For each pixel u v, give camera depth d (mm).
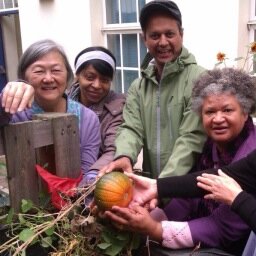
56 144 1621
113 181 1515
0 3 7449
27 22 5953
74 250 1468
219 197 1427
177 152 1919
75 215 1531
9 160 1513
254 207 1350
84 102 2479
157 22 2090
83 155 1936
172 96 2129
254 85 1681
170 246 1580
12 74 8023
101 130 2336
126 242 1537
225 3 3354
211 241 1584
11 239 1411
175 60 2104
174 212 1774
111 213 1499
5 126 1486
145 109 2221
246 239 1608
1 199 1645
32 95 1510
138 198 1666
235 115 1635
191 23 3650
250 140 1677
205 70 2027
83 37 4957
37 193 1605
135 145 2129
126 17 4660
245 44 3383
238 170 1568
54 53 1855
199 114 1761
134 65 4684
